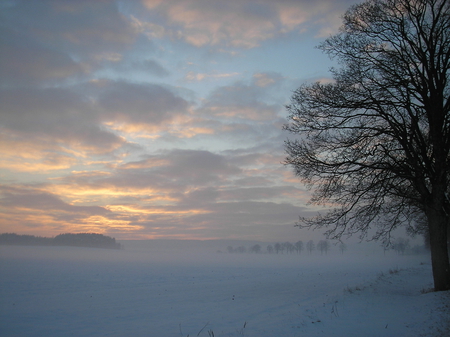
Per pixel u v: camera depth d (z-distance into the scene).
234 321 11.60
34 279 33.53
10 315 15.37
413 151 12.62
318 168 13.43
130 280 34.34
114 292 24.30
